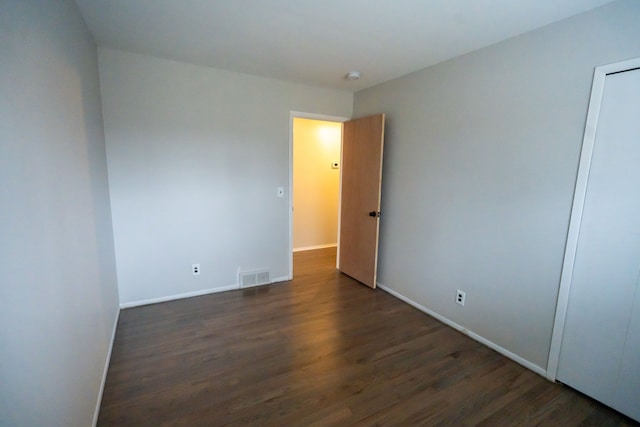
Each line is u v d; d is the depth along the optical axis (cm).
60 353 116
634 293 167
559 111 190
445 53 247
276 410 170
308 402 177
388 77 315
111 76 260
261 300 316
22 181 92
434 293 287
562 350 197
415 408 175
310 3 179
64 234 129
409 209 310
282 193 357
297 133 502
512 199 219
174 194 299
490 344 239
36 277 98
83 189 167
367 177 348
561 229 193
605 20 169
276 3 179
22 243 90
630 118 163
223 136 314
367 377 200
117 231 279
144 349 225
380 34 217
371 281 353
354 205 374
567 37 184
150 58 272
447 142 265
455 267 264
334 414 169
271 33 220
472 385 195
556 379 201
